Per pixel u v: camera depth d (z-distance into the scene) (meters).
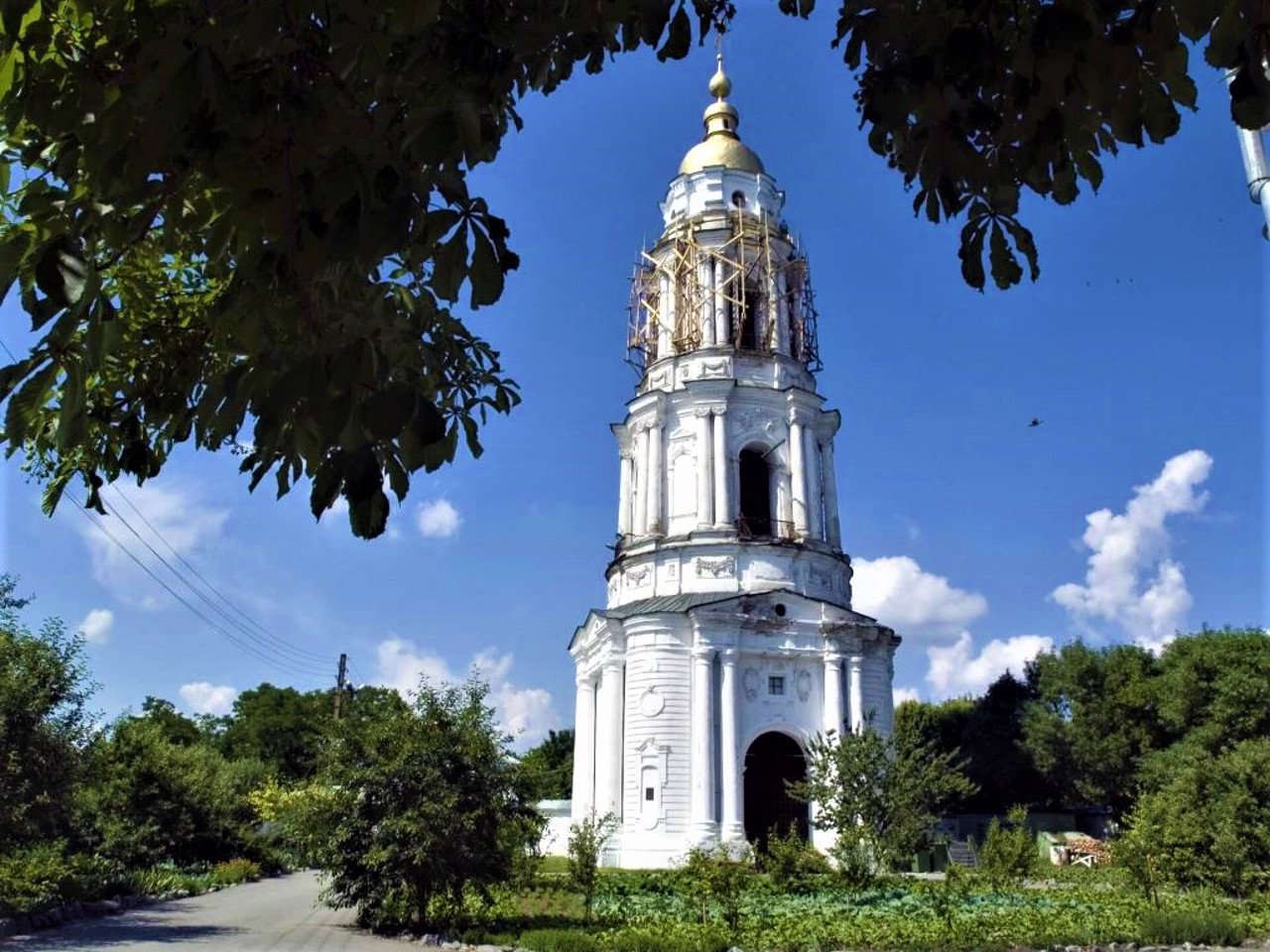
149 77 4.12
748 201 59.47
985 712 77.25
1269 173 10.16
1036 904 29.20
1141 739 65.06
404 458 5.15
